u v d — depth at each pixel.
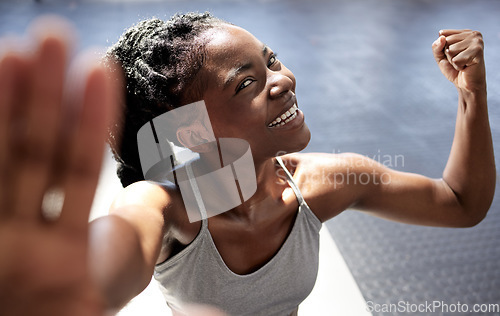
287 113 1.03
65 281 0.40
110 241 0.70
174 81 1.03
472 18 6.76
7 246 0.39
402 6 7.44
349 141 3.68
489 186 1.27
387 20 6.77
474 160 1.24
